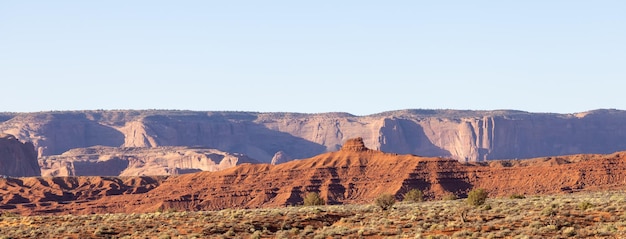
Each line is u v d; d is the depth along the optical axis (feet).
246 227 295.07
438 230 269.03
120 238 276.82
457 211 325.01
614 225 254.47
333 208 413.59
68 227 305.53
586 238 238.48
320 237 262.88
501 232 253.85
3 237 282.77
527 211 308.81
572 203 333.42
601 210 292.20
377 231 270.05
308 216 328.08
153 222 313.32
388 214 331.16
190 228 293.43
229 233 280.31
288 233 279.08
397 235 260.83
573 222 269.44
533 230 254.47
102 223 316.40
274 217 326.24
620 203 311.88
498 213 313.94
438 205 396.57
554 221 268.62
